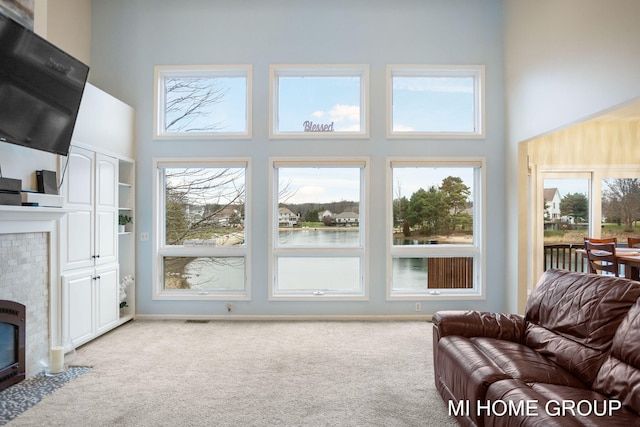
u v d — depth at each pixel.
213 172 4.82
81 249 3.65
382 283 4.71
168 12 4.77
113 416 2.41
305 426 2.29
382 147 4.74
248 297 4.71
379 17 4.75
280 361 3.33
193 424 2.32
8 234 2.82
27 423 2.33
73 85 3.17
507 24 4.66
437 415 2.42
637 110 5.21
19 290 2.94
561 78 3.59
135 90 4.75
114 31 4.77
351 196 4.82
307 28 4.75
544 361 2.18
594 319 2.07
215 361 3.34
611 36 2.94
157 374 3.06
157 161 4.73
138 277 4.73
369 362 3.31
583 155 5.89
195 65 4.75
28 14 3.05
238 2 4.75
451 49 4.77
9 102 2.61
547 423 1.45
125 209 4.63
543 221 5.89
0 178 2.65
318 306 4.71
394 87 4.85
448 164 4.74
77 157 3.59
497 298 4.75
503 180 4.75
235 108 4.86
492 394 1.83
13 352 2.88
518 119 4.42
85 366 3.22
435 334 2.77
